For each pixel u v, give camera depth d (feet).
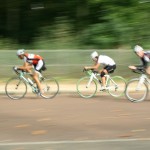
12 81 110.01
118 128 74.28
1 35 157.99
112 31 148.87
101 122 79.25
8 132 70.79
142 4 153.38
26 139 65.87
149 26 150.30
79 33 151.84
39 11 161.17
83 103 102.42
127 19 151.12
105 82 111.45
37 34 155.84
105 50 138.51
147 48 147.33
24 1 161.17
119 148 59.62
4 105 98.99
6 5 160.86
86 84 112.57
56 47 147.54
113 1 153.69
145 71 106.22
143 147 60.18
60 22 154.81
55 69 136.56
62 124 77.30
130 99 105.50
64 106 97.55
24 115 85.92
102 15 153.48
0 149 59.16
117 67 138.82
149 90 114.32
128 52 139.03
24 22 160.56
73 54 137.28
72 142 63.41
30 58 109.40
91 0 153.17
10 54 134.92
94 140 65.00
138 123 78.59
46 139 65.87
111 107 96.48
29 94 116.98
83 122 79.20
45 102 103.81
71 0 156.56
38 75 110.52
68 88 121.08
